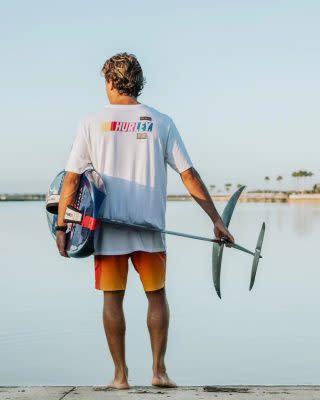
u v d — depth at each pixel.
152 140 4.08
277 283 15.30
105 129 4.04
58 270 18.78
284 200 193.38
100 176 4.02
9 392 3.76
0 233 40.78
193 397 3.59
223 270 18.06
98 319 10.77
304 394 3.66
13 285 15.37
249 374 7.54
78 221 4.01
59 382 7.16
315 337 9.38
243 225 46.25
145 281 4.15
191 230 39.38
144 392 3.77
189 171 4.20
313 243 28.38
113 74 4.10
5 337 9.41
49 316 11.05
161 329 4.18
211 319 10.81
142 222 4.07
